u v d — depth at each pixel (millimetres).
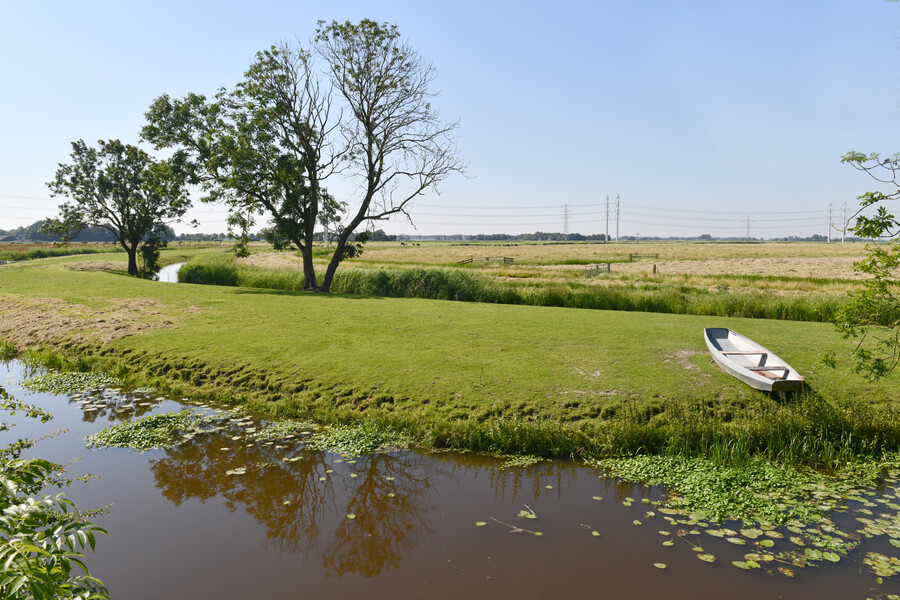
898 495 8281
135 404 12453
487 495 8289
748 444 9555
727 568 6320
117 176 45125
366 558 6574
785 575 6172
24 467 3654
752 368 11750
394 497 8227
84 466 9188
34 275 33719
